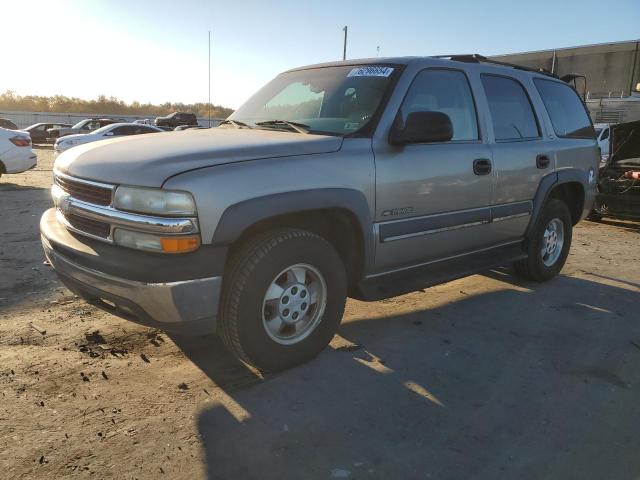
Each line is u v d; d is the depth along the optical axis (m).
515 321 4.42
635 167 8.73
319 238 3.34
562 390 3.29
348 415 2.93
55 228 3.44
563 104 5.62
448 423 2.88
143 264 2.80
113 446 2.60
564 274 5.94
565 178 5.29
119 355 3.57
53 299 4.55
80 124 29.47
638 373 3.54
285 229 3.24
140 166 2.91
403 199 3.72
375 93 3.80
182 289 2.80
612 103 21.81
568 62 30.42
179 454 2.56
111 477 2.38
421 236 3.90
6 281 4.98
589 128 5.93
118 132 19.69
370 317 4.42
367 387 3.24
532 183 4.90
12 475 2.37
